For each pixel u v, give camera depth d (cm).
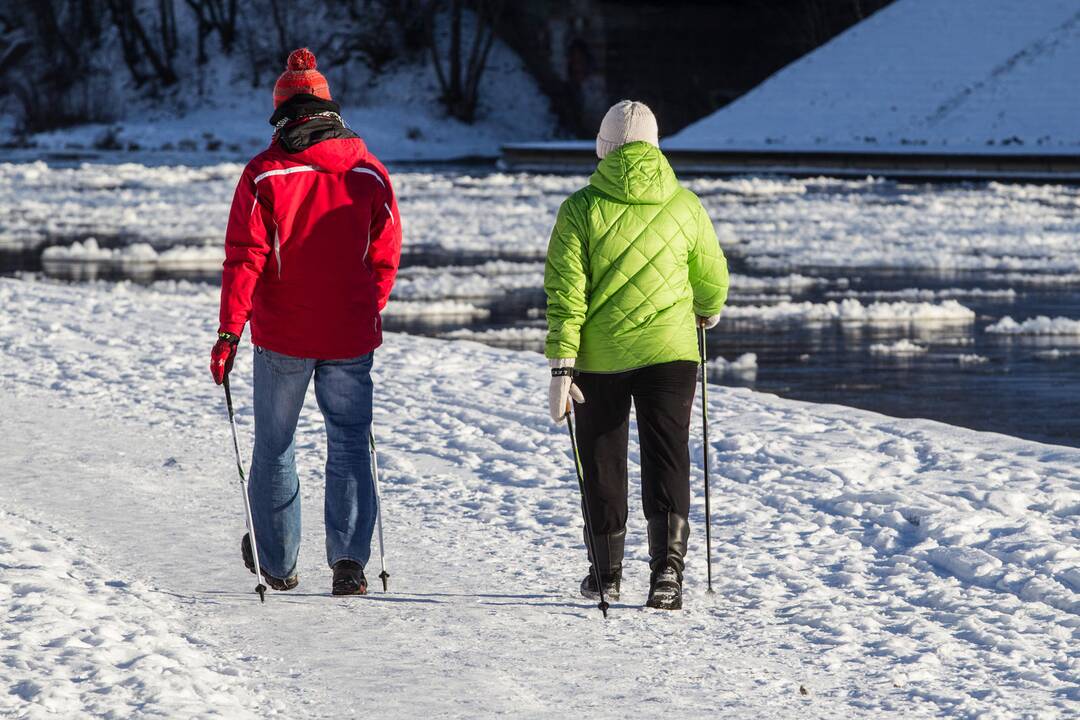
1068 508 2578
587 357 2044
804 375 4747
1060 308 6494
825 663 1830
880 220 11031
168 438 3347
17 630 1833
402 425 3491
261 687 1708
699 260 2067
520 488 2858
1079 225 10550
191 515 2633
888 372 4794
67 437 3344
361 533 2144
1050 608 2034
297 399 2095
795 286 7450
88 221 11438
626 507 2105
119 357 4531
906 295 7012
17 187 14925
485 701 1672
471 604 2098
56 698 1592
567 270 1998
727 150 18875
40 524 2530
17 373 4241
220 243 9838
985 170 16700
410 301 6894
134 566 2280
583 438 2083
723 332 5841
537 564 2330
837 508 2611
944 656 1848
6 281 6831
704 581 2222
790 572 2248
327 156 2028
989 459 3014
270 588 2170
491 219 11325
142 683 1656
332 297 2058
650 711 1648
